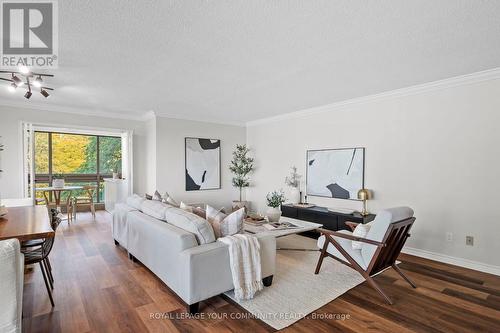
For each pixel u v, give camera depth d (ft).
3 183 15.11
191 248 7.38
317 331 6.50
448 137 11.21
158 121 18.22
